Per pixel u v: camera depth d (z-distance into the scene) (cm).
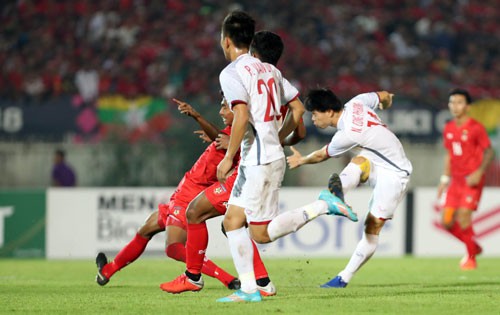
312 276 3591
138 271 3919
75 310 2138
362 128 2636
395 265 4384
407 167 2723
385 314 1997
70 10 8200
